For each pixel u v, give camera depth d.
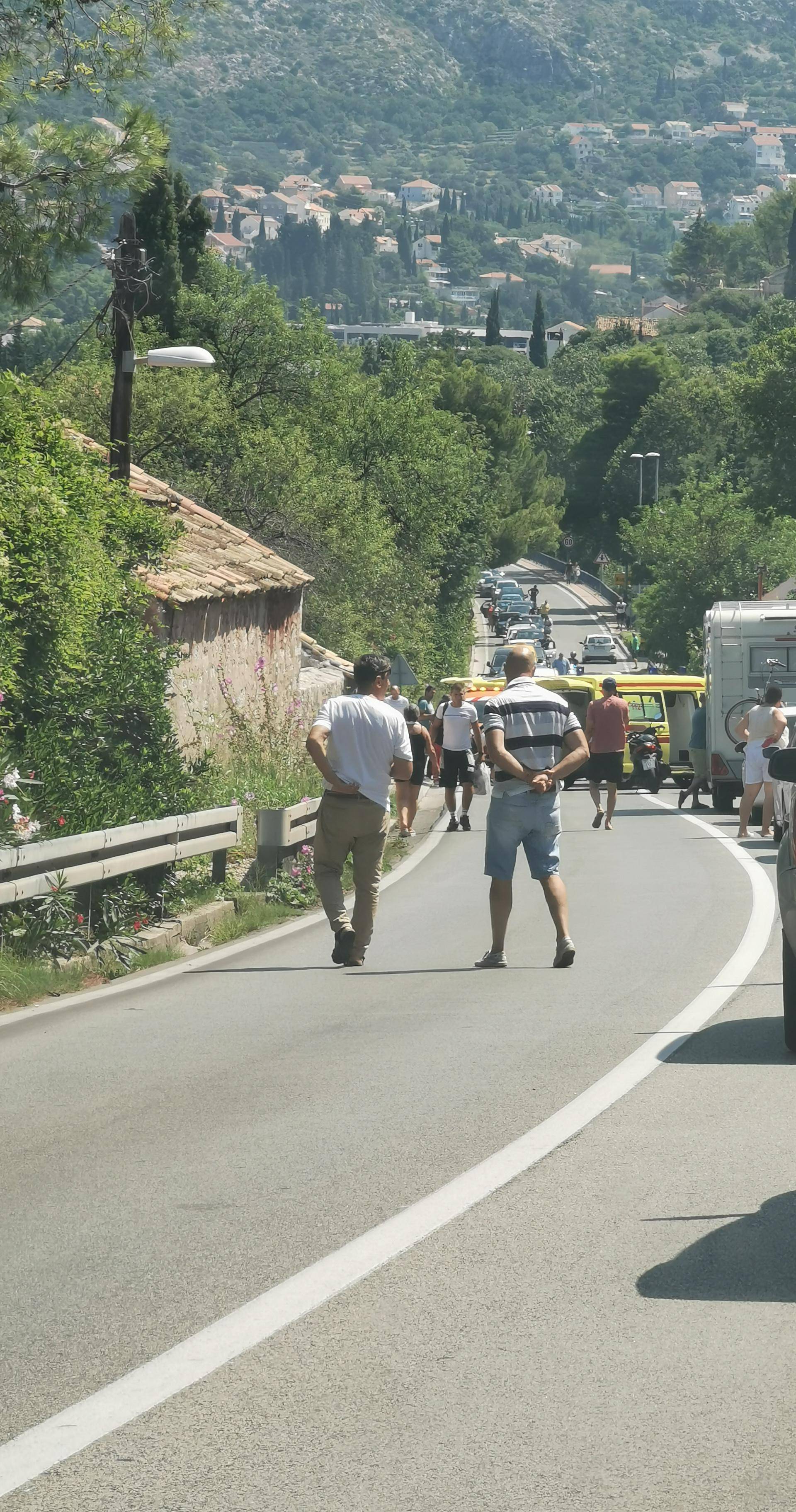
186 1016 30.31
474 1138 19.92
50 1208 17.56
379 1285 14.81
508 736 34.09
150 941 39.88
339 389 159.12
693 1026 26.94
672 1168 18.44
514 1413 11.98
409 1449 11.39
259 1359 13.09
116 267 62.38
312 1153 19.44
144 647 51.59
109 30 44.19
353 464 166.88
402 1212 16.97
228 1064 25.30
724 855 61.19
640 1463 11.16
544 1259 15.45
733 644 87.00
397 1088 22.83
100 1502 10.66
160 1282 15.05
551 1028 27.11
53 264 45.88
